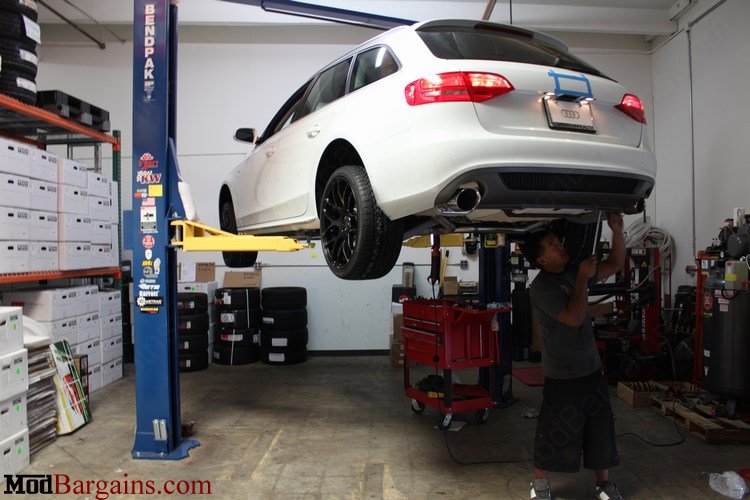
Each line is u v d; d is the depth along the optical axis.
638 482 3.10
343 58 3.20
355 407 4.73
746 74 5.41
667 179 6.92
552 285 2.71
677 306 5.96
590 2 6.57
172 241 3.62
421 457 3.51
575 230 3.09
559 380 2.68
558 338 2.66
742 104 5.47
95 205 5.52
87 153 7.40
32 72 4.52
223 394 5.20
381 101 2.43
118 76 7.23
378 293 7.09
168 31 3.62
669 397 4.54
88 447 3.79
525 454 3.57
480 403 4.13
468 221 2.49
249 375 6.04
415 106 2.21
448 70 2.18
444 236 4.72
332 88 3.22
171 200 3.63
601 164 2.21
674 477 3.17
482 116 2.10
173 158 3.63
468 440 3.85
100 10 6.67
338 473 3.25
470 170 2.02
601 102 2.34
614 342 5.59
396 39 2.59
